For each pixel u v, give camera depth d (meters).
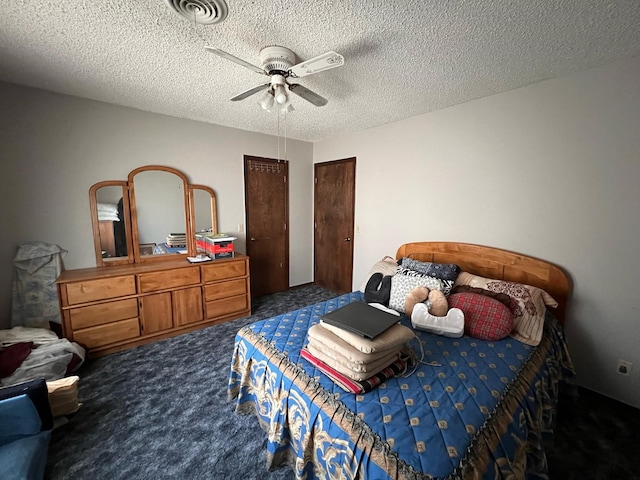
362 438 1.01
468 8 1.26
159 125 2.89
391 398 1.18
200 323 2.95
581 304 1.98
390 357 1.36
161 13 1.33
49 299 2.44
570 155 1.95
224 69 1.90
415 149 2.90
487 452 0.98
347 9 1.28
